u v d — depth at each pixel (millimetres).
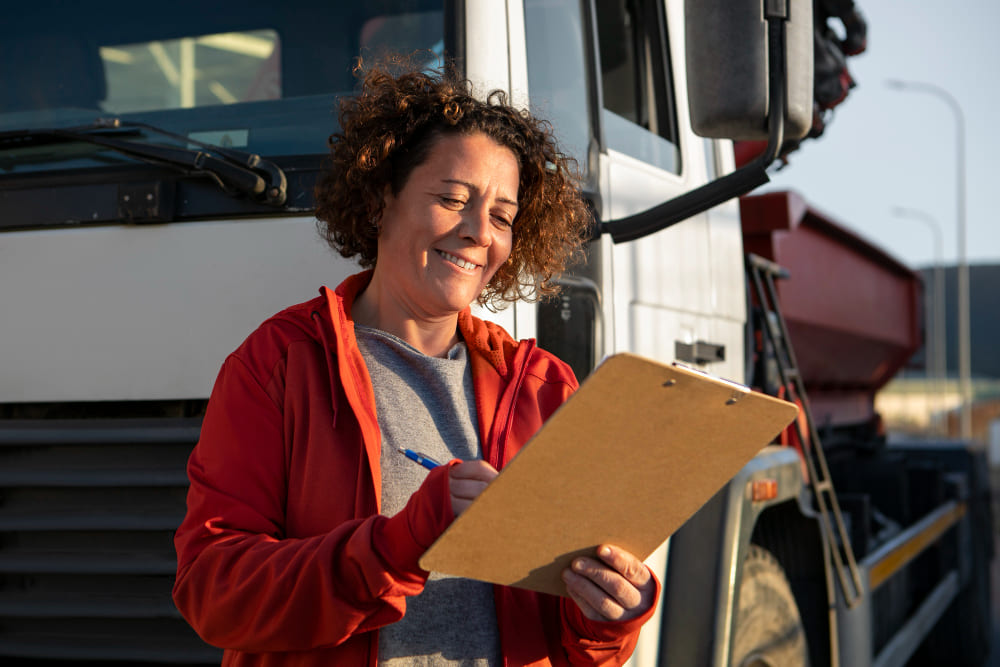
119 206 1724
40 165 1803
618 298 2115
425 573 1169
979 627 5844
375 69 1529
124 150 1701
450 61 1812
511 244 1496
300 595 1148
